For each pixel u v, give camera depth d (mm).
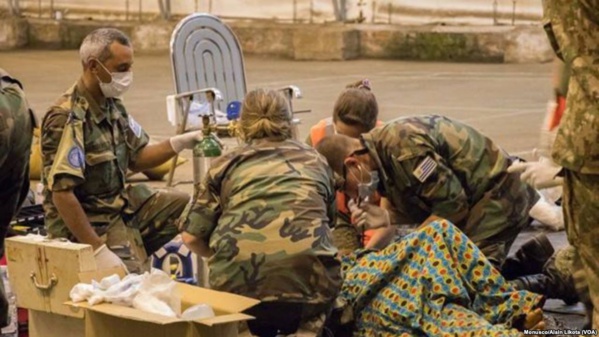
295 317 5309
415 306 5336
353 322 5543
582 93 4438
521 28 20578
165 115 14430
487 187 6074
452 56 21312
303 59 22031
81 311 5172
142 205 6441
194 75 9445
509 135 12266
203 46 9531
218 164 5488
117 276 5156
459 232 5508
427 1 21672
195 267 6551
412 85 17312
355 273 5605
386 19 22078
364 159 5773
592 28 4430
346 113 5973
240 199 5359
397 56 21781
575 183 4531
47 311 5328
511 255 7184
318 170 5473
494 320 5414
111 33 6043
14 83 5176
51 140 5938
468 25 21312
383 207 6121
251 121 5523
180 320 4719
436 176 5723
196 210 5508
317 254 5270
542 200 7961
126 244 6148
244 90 9789
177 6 24219
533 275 6332
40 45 25281
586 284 5156
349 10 22422
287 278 5258
